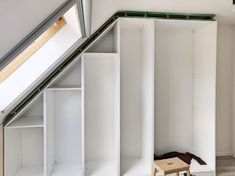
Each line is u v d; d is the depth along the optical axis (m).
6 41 1.02
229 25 3.35
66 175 2.61
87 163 2.94
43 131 2.66
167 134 3.19
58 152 2.98
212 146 2.76
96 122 3.01
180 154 3.06
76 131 3.00
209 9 2.47
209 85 2.81
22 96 2.18
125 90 3.06
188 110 3.22
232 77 3.41
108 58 2.98
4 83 2.09
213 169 2.73
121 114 3.06
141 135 3.06
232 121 3.42
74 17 1.60
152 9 2.48
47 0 0.96
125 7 2.42
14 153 2.57
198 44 3.07
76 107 2.98
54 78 2.44
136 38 3.06
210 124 2.79
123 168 2.76
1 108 2.05
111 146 3.06
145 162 2.87
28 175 2.61
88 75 2.95
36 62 2.16
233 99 3.39
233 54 3.38
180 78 3.19
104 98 3.00
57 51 2.19
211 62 2.76
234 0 2.23
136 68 3.07
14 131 2.56
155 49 3.12
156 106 3.15
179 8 2.45
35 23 1.11
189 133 3.23
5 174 2.28
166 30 3.14
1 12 0.78
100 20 2.35
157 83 3.14
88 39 2.52
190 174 2.50
